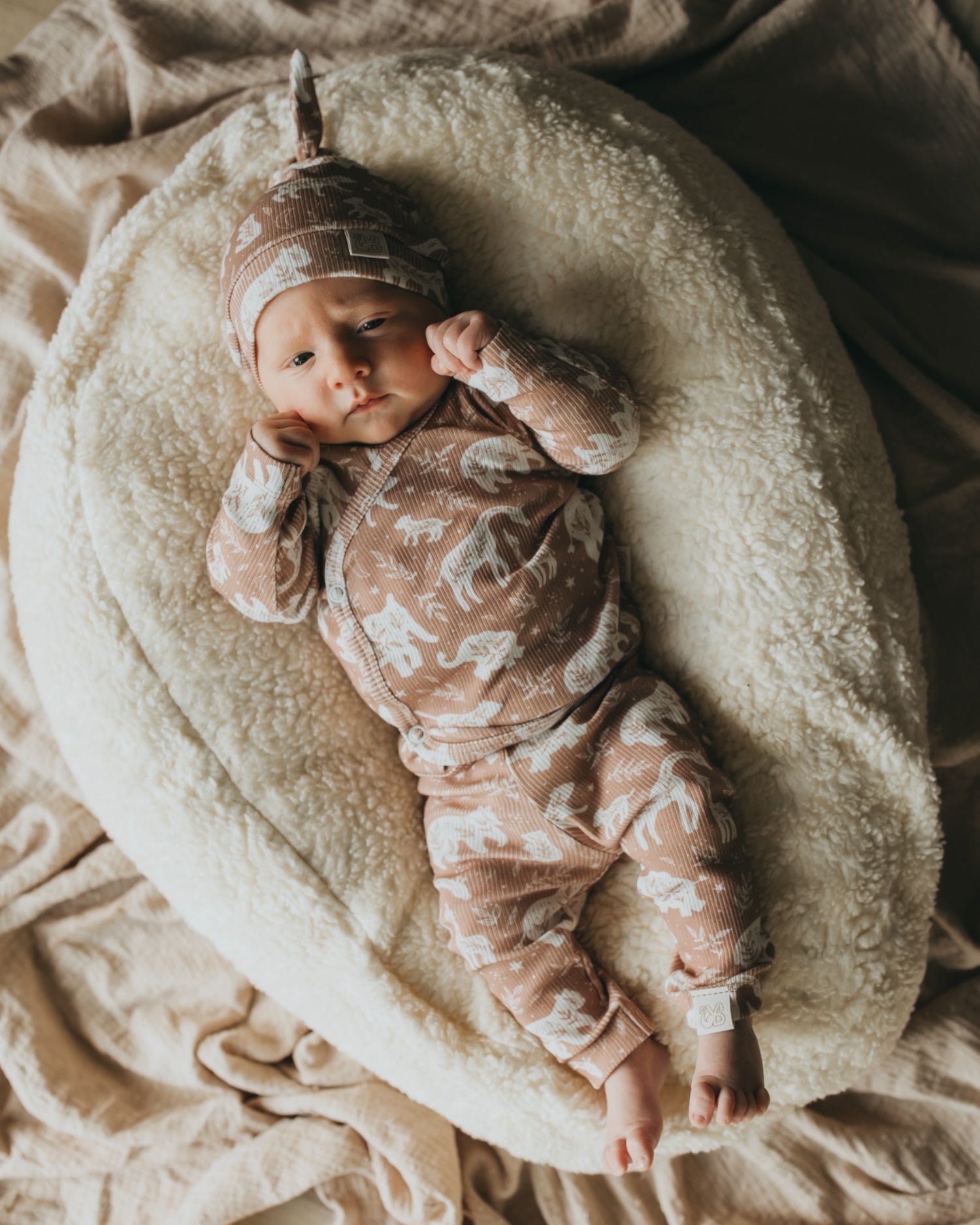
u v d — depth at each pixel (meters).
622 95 1.28
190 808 1.20
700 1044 1.07
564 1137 1.21
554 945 1.15
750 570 1.16
